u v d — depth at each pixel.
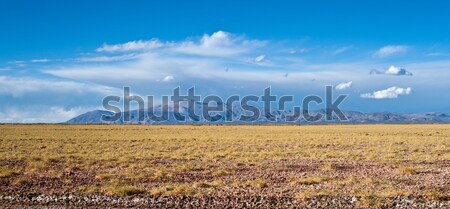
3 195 17.77
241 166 29.77
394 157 35.59
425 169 27.19
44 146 49.59
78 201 16.42
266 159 34.53
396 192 17.73
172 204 15.85
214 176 24.34
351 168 28.28
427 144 52.62
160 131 102.19
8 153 40.16
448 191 18.59
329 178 22.75
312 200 16.48
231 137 70.75
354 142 56.34
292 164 30.92
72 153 40.66
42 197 17.31
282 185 20.70
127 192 18.23
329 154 38.09
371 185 20.30
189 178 23.53
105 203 15.99
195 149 45.56
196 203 16.03
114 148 47.41
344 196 17.16
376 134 83.00
